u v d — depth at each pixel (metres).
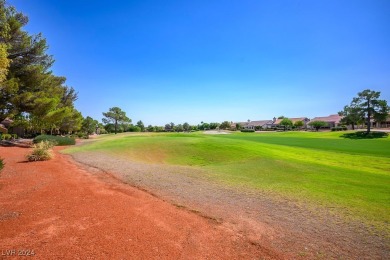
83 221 5.46
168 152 20.94
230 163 16.00
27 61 22.62
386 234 5.34
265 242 4.87
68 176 10.34
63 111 27.14
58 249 4.21
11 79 19.80
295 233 5.31
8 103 22.42
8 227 5.03
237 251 4.49
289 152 22.47
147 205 6.83
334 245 4.81
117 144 25.78
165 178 10.52
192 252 4.37
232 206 6.98
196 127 111.56
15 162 13.70
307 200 7.66
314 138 49.62
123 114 80.62
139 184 9.33
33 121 27.67
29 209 6.13
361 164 17.94
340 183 10.16
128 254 4.17
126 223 5.46
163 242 4.67
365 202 7.56
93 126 68.81
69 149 23.95
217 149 21.34
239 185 9.53
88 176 10.55
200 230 5.31
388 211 6.77
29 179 9.45
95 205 6.59
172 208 6.67
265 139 44.91
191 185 9.38
